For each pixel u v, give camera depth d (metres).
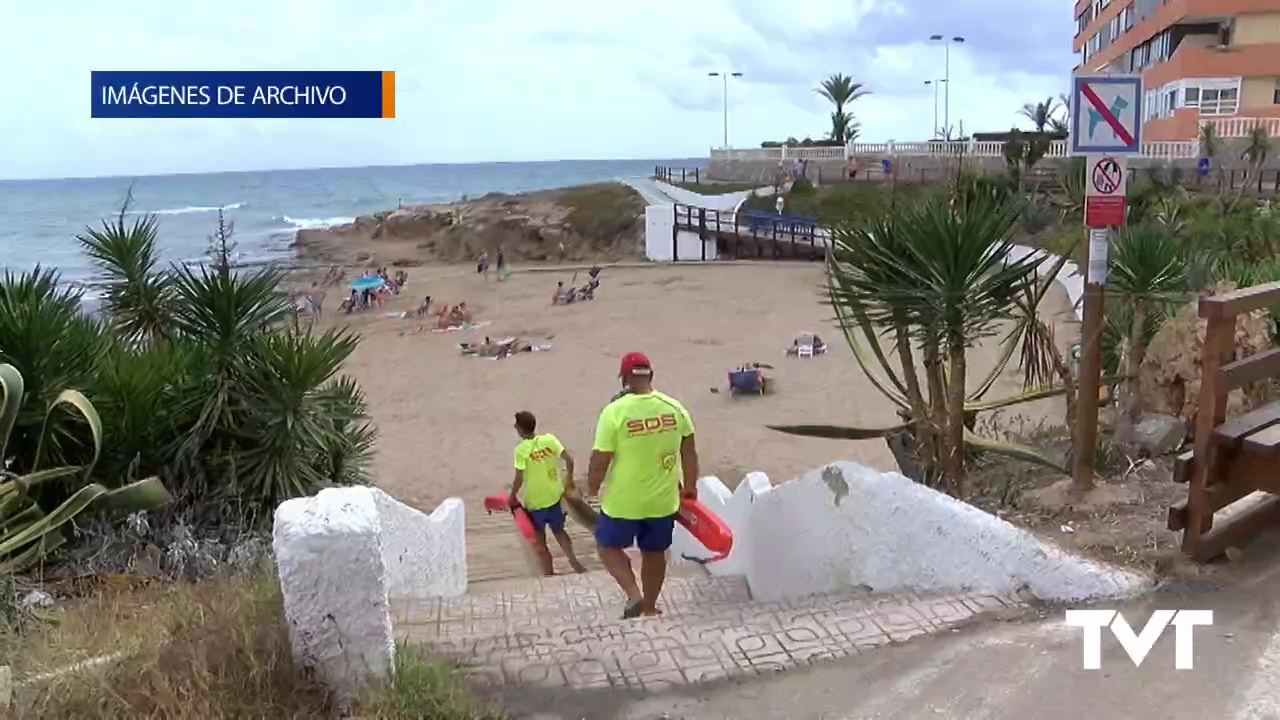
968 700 3.77
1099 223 5.78
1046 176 35.28
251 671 3.50
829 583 5.60
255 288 7.84
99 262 9.12
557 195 65.62
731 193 53.81
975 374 17.59
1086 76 5.65
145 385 7.13
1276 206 19.33
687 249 44.22
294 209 107.62
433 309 32.31
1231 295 4.77
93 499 5.86
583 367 22.44
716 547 5.68
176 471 7.12
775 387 19.55
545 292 34.53
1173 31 43.38
